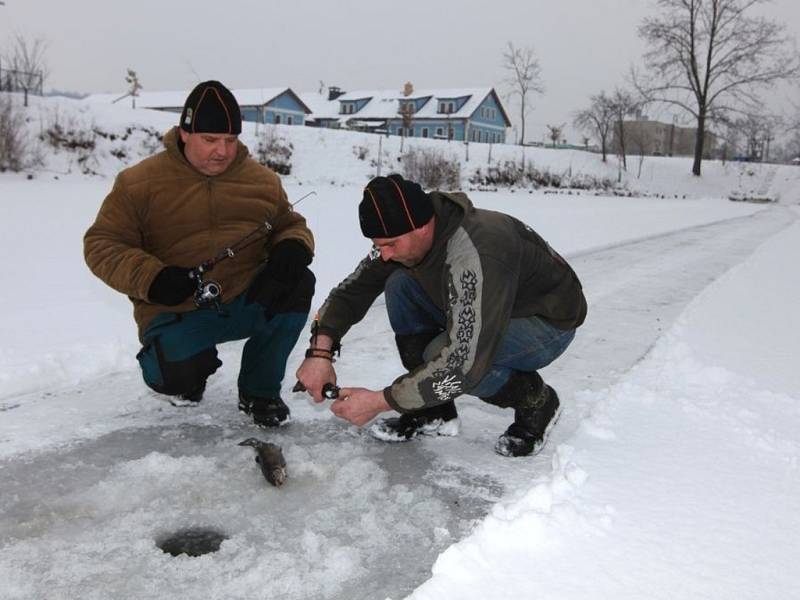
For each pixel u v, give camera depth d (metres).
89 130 23.48
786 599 2.14
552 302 2.88
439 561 2.28
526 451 3.16
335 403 2.74
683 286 7.57
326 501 2.72
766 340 5.09
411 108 54.66
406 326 3.09
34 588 2.14
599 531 2.48
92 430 3.32
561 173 40.66
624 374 4.25
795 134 73.00
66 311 5.33
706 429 3.42
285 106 61.97
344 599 2.14
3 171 19.55
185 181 3.15
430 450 3.23
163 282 2.93
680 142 88.38
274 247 3.26
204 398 3.79
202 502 2.69
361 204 2.52
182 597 2.12
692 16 47.69
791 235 14.59
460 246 2.53
